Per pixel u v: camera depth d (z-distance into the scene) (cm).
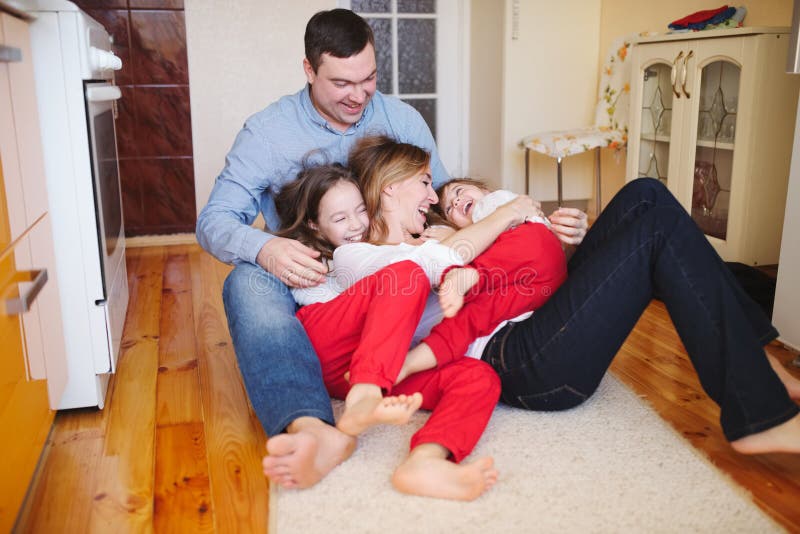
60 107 164
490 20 398
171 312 262
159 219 379
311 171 185
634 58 323
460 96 434
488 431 158
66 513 134
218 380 199
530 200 177
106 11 355
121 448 160
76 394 174
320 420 143
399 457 148
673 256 139
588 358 151
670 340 222
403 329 146
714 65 276
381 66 418
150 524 131
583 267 150
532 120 394
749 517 126
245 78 376
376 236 184
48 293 158
